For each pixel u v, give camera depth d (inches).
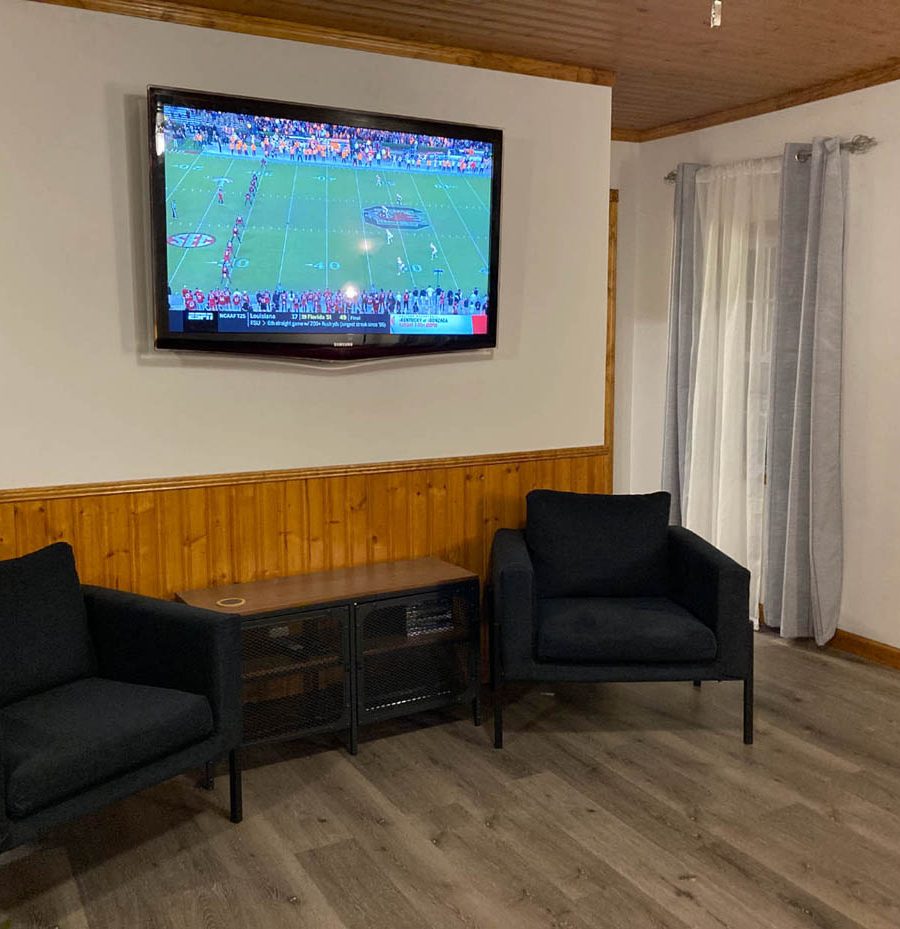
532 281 161.5
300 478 145.0
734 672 136.4
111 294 129.7
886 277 168.7
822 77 171.5
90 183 126.9
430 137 145.1
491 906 100.2
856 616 179.2
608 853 110.3
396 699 139.3
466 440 158.9
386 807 121.0
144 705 107.9
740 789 125.7
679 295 203.6
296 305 139.1
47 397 127.2
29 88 122.0
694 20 138.2
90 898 101.7
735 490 196.1
